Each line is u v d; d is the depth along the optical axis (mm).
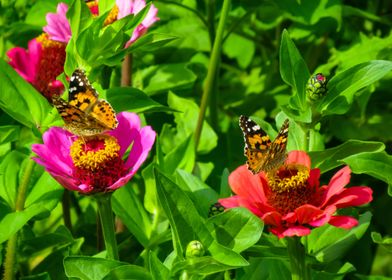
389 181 1163
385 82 1490
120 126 1180
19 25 1473
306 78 1207
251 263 1203
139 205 1246
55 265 1293
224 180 1232
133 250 1351
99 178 1152
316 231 1231
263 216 1125
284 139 1139
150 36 1221
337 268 1284
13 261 1251
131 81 1447
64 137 1173
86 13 1199
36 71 1362
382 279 1247
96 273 1148
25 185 1231
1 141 1238
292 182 1150
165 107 1247
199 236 1134
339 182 1146
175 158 1272
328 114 1208
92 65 1218
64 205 1426
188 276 1138
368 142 1186
